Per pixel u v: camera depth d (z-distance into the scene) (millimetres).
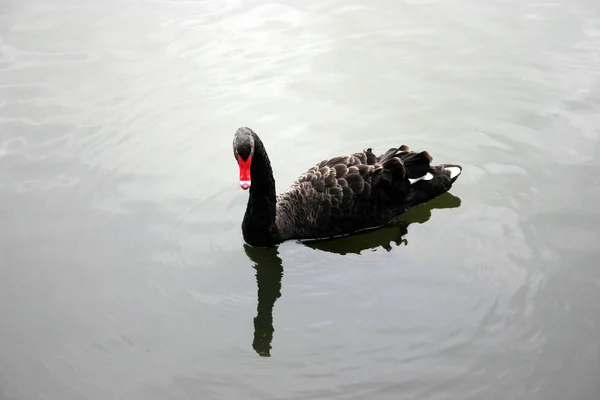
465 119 10117
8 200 8984
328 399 6465
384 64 11133
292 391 6574
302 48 11445
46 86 10742
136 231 8586
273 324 7344
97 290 7816
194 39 11570
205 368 6871
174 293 7773
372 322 7266
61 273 8031
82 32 11742
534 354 6734
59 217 8773
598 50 11109
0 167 9445
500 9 12172
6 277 7984
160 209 8891
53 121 10164
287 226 8477
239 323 7398
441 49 11352
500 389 6445
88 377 6828
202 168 9531
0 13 12203
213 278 7992
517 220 8414
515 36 11508
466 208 8750
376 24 11930
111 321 7434
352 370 6738
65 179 9312
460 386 6496
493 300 7375
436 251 8188
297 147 9836
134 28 11820
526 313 7172
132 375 6828
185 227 8672
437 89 10641
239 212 8922
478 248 8117
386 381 6598
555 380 6477
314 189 8531
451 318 7219
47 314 7531
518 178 9086
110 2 12508
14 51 11352
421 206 8898
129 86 10742
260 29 11836
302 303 7613
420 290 7637
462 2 12383
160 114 10312
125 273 8023
